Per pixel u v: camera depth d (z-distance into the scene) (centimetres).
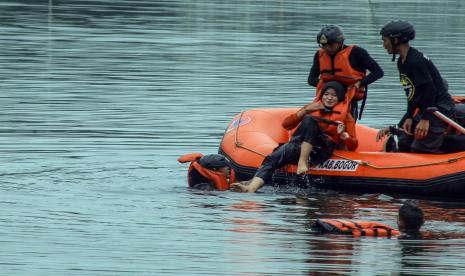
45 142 3281
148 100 4259
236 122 3114
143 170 2898
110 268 1842
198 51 6062
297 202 2531
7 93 4369
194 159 2711
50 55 5719
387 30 2717
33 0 9381
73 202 2438
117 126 3628
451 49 6319
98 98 4291
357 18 8306
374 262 1889
